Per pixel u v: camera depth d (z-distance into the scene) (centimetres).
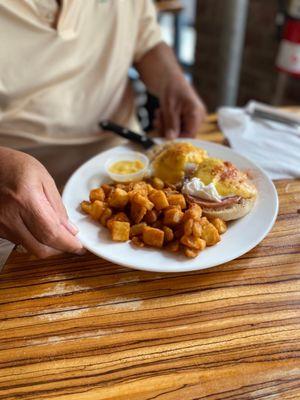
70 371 25
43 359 26
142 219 34
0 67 42
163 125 53
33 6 41
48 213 30
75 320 29
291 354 26
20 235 31
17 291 31
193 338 27
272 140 49
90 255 34
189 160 39
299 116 54
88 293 31
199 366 25
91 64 49
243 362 26
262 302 29
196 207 34
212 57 123
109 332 28
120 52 51
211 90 131
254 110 55
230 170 37
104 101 52
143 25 55
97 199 37
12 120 46
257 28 109
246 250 32
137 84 112
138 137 48
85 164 43
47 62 45
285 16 89
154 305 30
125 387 24
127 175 40
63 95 48
